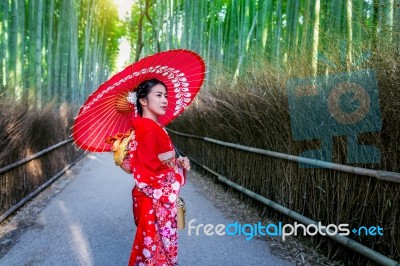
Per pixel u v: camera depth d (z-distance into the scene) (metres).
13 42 7.16
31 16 10.08
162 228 1.90
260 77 4.09
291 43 4.67
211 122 6.30
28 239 3.50
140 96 1.91
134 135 1.91
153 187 1.86
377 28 2.56
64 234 3.65
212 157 6.68
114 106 2.04
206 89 6.48
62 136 7.71
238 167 5.16
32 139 5.30
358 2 3.05
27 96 5.27
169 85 2.09
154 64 1.86
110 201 5.11
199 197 5.34
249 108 4.37
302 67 3.31
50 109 6.82
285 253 3.12
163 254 1.90
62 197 5.39
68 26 11.70
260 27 8.84
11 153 4.41
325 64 3.01
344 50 2.85
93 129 2.06
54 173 6.90
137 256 1.95
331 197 3.01
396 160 2.37
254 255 3.08
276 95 3.65
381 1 2.66
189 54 1.90
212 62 6.48
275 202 3.93
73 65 13.34
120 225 3.94
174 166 1.94
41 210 4.61
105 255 3.09
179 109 2.24
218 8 15.63
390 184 2.41
